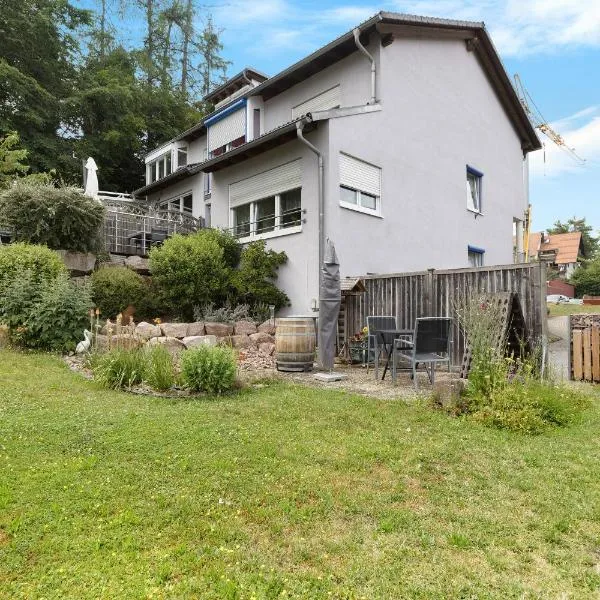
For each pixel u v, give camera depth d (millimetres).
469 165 15086
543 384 5727
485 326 6328
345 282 10102
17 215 10641
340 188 10672
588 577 2330
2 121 20172
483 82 15969
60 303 8617
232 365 6410
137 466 3615
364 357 9398
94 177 14008
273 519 2861
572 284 40938
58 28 23812
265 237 12055
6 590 2168
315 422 4918
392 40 11844
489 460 3889
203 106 31516
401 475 3564
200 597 2148
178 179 17969
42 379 6531
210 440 4227
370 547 2580
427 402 5711
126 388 6352
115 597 2127
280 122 14492
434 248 13352
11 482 3252
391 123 11977
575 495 3232
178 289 10664
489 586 2260
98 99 24219
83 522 2758
